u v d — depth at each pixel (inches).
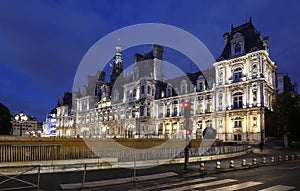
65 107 3627.0
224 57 2076.8
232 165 665.0
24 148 565.9
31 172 516.4
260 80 1780.3
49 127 4370.1
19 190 383.6
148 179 488.4
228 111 1930.4
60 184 433.7
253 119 1795.0
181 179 496.4
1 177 470.6
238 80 1926.7
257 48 1843.0
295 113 1546.5
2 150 541.0
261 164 736.3
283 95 1657.2
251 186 425.1
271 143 1636.3
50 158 591.8
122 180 473.1
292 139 1641.2
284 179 497.4
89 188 412.2
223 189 401.4
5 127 1348.4
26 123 5295.3
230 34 2191.2
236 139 1857.8
